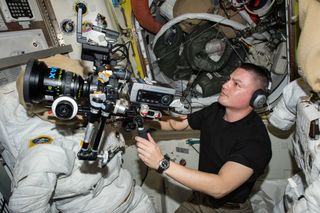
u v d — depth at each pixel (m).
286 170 2.02
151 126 1.56
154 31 1.83
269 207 1.92
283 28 1.75
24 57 1.31
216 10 1.82
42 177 0.92
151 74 1.91
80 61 1.28
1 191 1.20
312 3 0.88
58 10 1.69
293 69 1.68
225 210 1.39
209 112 1.45
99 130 0.84
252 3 1.76
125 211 1.32
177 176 1.01
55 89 0.82
